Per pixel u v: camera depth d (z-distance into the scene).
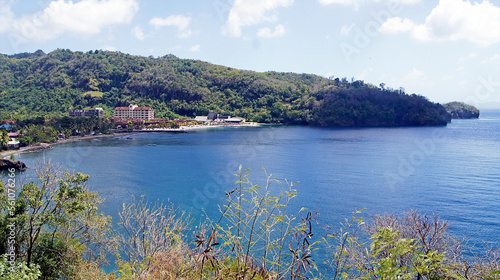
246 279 5.45
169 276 5.61
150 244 8.40
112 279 9.54
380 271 5.05
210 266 5.69
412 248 5.16
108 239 16.86
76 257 15.73
